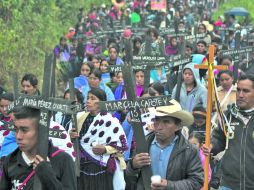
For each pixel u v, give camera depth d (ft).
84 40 125.90
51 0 139.85
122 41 110.32
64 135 33.68
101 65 75.82
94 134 51.52
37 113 31.22
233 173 41.45
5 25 115.44
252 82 41.27
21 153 31.89
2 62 111.45
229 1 257.75
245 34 125.80
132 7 217.36
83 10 184.24
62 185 31.35
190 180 37.04
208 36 107.55
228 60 76.84
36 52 122.83
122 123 60.95
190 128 54.75
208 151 40.32
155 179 35.45
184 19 193.36
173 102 37.96
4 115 51.24
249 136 41.14
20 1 119.14
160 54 65.98
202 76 69.31
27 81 57.77
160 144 38.37
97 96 51.52
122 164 51.90
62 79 107.14
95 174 51.57
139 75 67.56
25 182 31.53
